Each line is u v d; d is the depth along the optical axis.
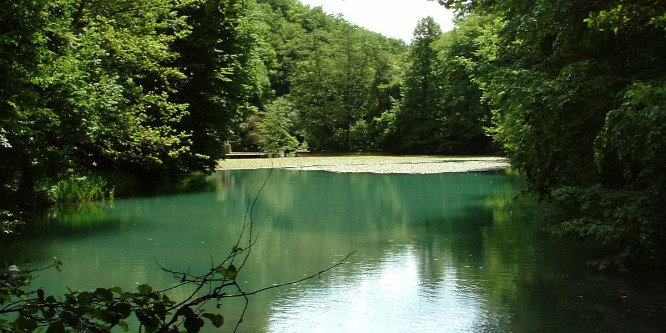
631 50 10.16
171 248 10.84
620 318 6.50
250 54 28.39
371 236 12.09
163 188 22.73
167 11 19.53
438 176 27.53
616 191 8.75
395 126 55.31
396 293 7.70
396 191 21.12
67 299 2.45
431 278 8.45
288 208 16.80
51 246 11.03
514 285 7.97
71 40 13.05
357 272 8.89
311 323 6.53
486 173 29.12
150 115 19.75
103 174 19.45
